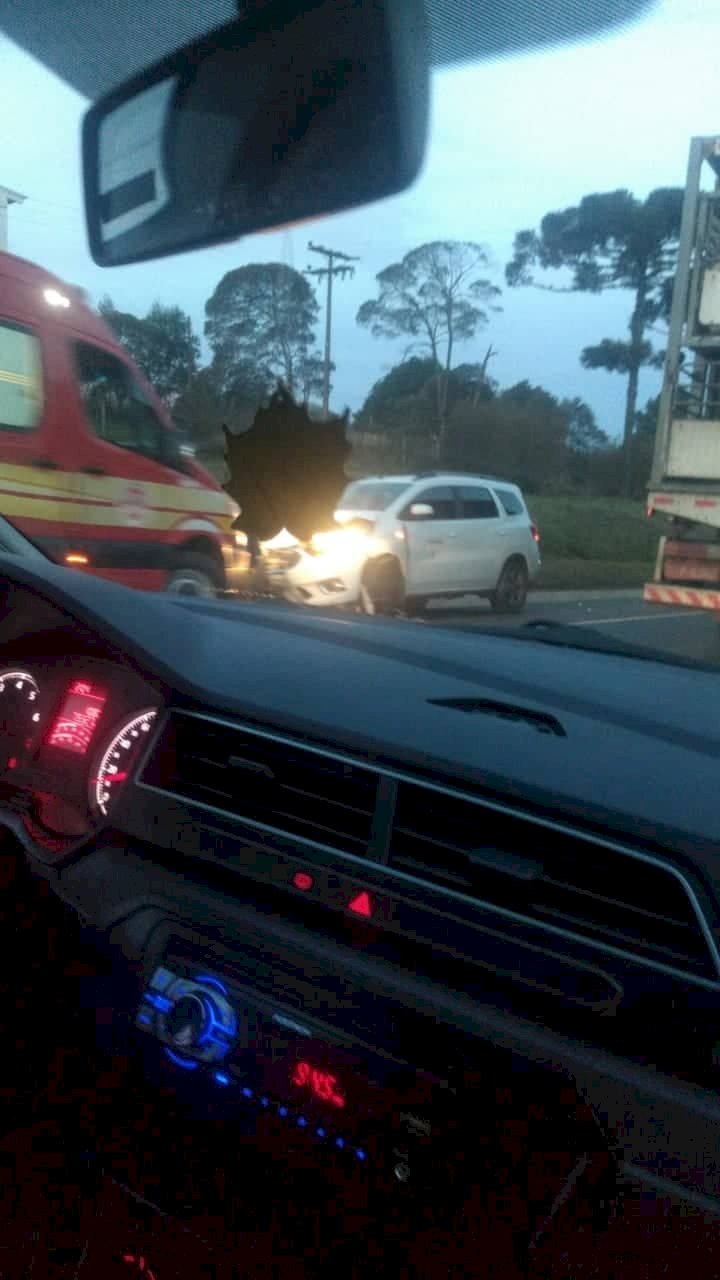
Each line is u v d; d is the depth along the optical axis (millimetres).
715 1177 1556
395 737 2020
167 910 2102
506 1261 1661
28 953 2221
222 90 2574
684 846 1731
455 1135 1735
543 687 2568
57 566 2527
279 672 2320
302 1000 1923
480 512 15211
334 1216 1814
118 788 2229
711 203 11656
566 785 1876
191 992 2012
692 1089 1610
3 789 2395
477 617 15453
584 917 1785
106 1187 2021
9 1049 2154
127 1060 2059
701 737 2299
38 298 7777
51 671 2389
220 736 2156
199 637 2424
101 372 8281
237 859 2076
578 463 37312
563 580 23250
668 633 14859
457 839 1915
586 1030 1722
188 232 2754
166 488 8812
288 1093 1887
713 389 12070
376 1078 1813
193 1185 1950
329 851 1986
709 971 1660
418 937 1870
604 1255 1601
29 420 7766
